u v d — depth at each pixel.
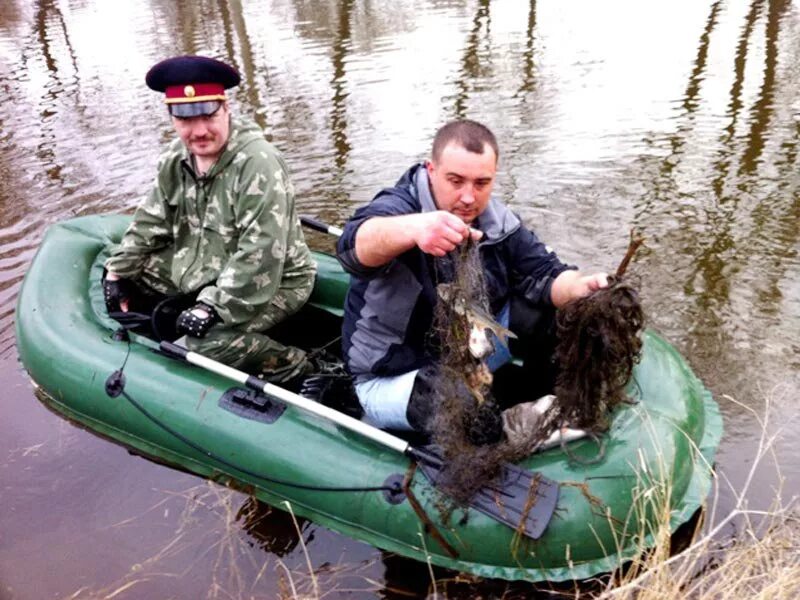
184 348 2.83
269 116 6.32
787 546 2.14
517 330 2.49
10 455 2.88
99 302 3.33
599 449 2.27
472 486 2.22
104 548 2.43
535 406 2.38
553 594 2.16
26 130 6.52
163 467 2.78
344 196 4.88
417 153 5.43
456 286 2.05
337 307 3.44
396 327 2.31
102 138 6.20
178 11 10.70
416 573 2.28
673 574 2.09
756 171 4.87
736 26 7.85
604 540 2.18
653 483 2.22
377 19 9.33
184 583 2.29
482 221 2.33
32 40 9.60
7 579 2.33
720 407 2.86
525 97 6.38
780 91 6.11
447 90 6.69
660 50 7.37
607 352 2.12
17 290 4.03
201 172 3.00
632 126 5.68
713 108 5.90
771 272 3.75
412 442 2.52
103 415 2.91
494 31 8.45
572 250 4.11
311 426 2.55
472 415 2.21
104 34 9.63
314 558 2.36
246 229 2.88
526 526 2.16
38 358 3.11
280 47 8.41
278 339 3.47
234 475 2.64
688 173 4.91
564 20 8.70
